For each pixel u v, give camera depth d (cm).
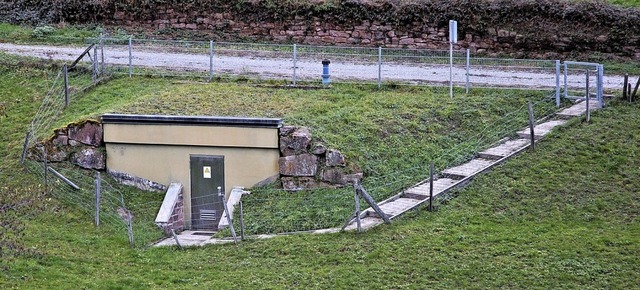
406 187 3045
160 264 2741
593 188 3008
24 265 2652
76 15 4672
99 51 4203
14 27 4609
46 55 4156
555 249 2702
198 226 3167
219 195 3139
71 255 2761
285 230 2908
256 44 4334
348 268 2634
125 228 2980
